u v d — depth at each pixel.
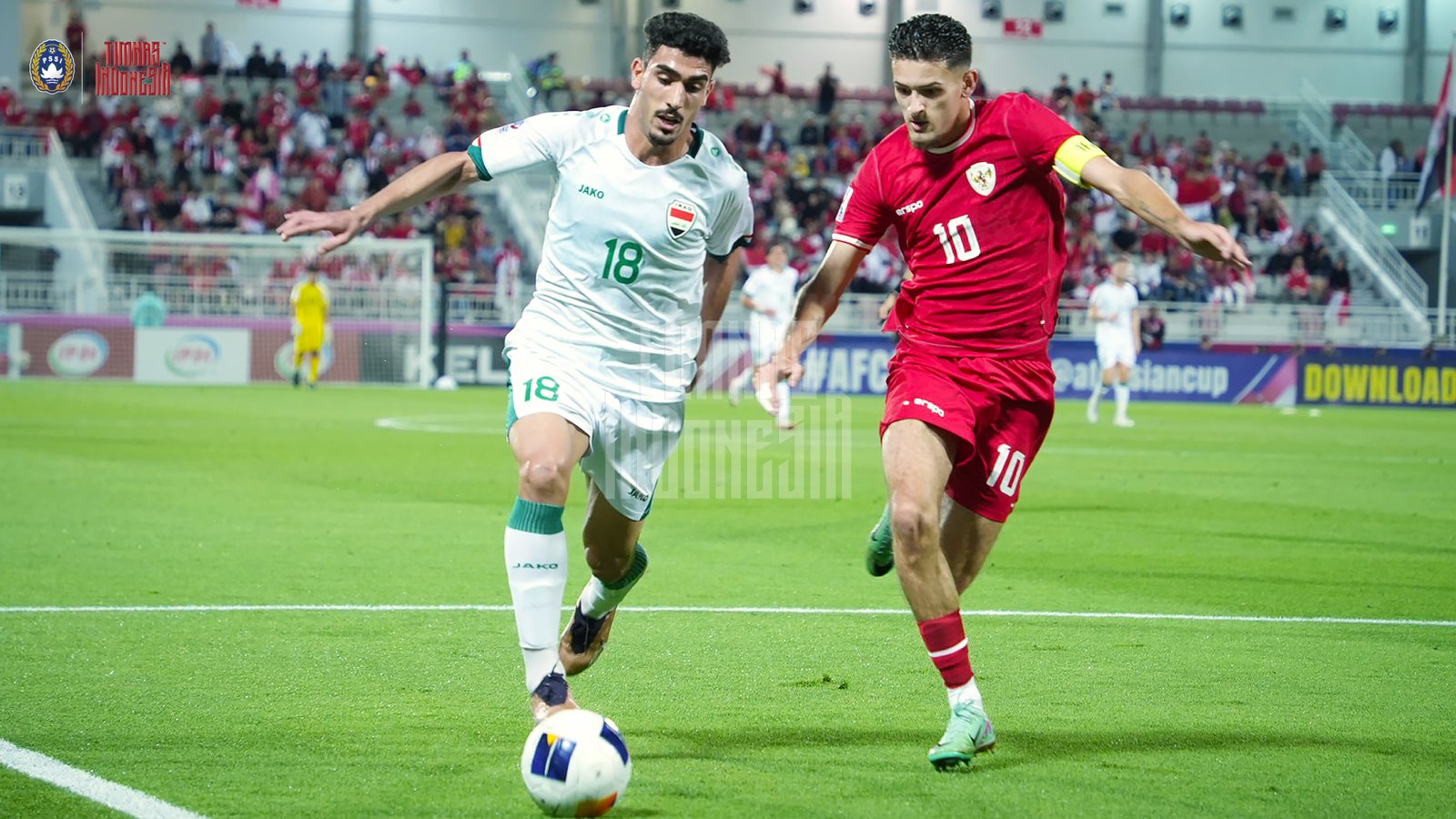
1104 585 12.05
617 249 7.14
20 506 16.22
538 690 6.61
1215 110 65.44
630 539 7.56
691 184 7.23
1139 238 56.69
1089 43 67.44
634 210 7.12
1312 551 14.32
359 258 51.16
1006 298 7.31
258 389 45.25
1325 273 56.03
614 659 8.91
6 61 56.94
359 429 29.44
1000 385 7.35
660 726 7.26
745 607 10.81
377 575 12.02
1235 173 60.50
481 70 63.91
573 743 5.68
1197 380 50.41
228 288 48.97
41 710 7.30
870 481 21.28
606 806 5.71
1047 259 7.41
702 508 17.98
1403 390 50.34
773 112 63.19
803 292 7.79
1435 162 53.59
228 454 23.25
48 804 5.72
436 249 54.00
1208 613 10.74
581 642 7.87
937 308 7.40
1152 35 67.44
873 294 52.00
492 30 63.91
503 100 62.56
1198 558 13.73
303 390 44.66
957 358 7.35
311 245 49.69
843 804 5.91
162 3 60.38
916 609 6.76
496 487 19.36
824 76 62.12
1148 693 8.11
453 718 7.29
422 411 35.31
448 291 49.94
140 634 9.35
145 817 5.56
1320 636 9.87
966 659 6.72
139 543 13.61
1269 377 50.47
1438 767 6.56
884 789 6.14
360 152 56.38
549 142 7.17
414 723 7.17
